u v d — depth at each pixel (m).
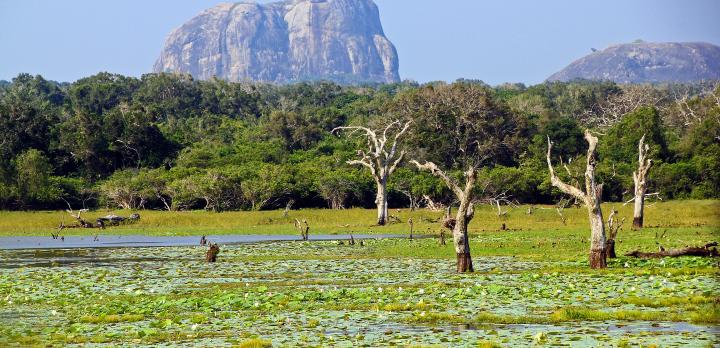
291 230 111.25
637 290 44.22
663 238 79.00
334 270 58.66
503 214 123.19
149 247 85.94
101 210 152.00
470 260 55.84
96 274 58.66
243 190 151.75
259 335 34.50
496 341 31.94
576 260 61.44
